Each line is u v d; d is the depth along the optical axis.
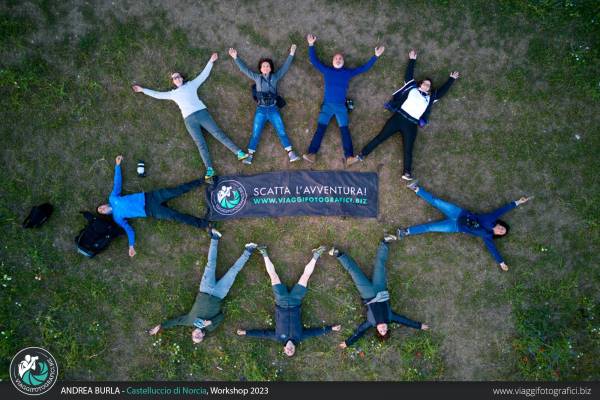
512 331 7.20
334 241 7.20
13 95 7.00
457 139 7.20
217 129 6.90
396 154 7.18
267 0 7.01
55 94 7.03
